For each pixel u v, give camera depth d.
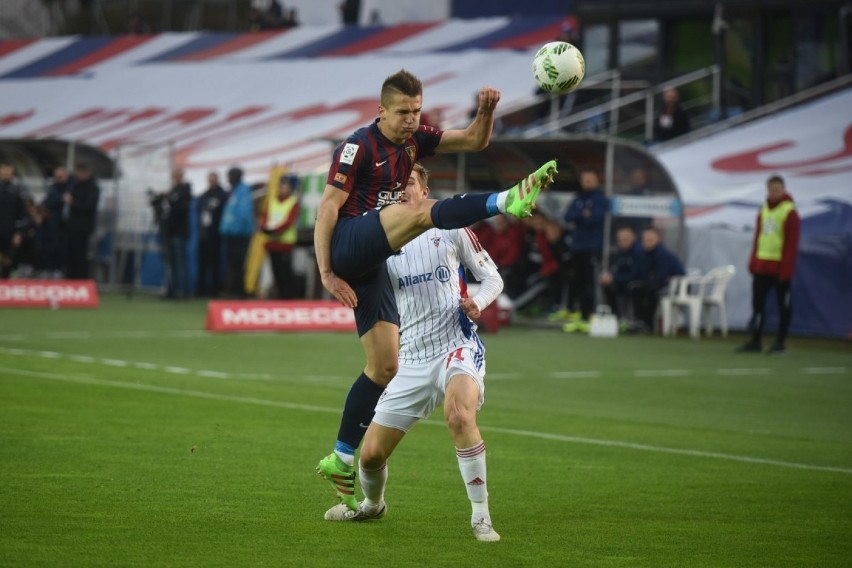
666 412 40.44
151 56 119.69
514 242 74.56
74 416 34.31
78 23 137.38
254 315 64.25
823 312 66.50
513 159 73.19
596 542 21.50
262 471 27.28
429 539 21.31
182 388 41.56
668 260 67.44
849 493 27.06
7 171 81.62
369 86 101.56
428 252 21.77
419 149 23.06
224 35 121.19
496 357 55.38
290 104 102.19
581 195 69.50
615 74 94.12
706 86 92.56
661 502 25.48
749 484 27.92
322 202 21.91
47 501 23.27
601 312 67.44
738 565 20.16
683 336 67.62
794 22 89.44
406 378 21.89
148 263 88.44
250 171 89.25
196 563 19.03
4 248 82.00
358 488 26.14
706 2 91.19
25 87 119.06
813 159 76.88
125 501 23.55
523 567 19.50
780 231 58.56
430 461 29.77
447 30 109.19
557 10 110.75
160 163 85.44
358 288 22.42
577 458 30.89
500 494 25.88
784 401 43.56
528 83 94.25
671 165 79.19
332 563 19.33
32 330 60.25
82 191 83.19
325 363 51.16
